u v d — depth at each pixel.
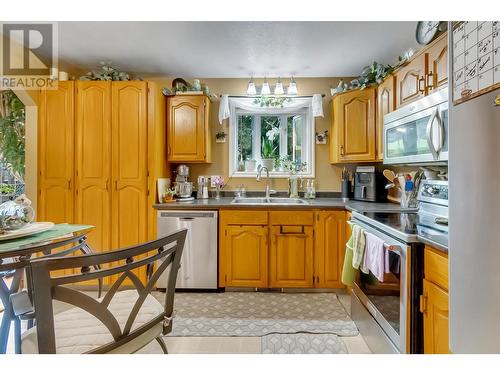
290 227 2.62
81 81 2.68
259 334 1.97
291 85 3.09
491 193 0.81
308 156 3.30
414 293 1.31
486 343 0.83
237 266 2.63
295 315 2.24
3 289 1.30
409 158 1.93
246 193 3.30
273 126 3.41
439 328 1.16
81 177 2.68
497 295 0.79
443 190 1.80
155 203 2.70
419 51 1.90
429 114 1.69
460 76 0.93
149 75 3.14
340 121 2.86
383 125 2.40
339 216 2.60
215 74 3.12
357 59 2.70
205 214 2.63
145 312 1.30
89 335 1.13
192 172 3.32
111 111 2.68
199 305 2.41
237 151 3.38
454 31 0.96
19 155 2.98
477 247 0.86
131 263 1.10
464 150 0.91
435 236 1.26
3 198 2.95
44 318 0.91
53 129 2.67
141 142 2.69
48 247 1.45
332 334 1.96
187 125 2.96
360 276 1.96
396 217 1.81
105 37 2.30
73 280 0.95
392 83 2.30
